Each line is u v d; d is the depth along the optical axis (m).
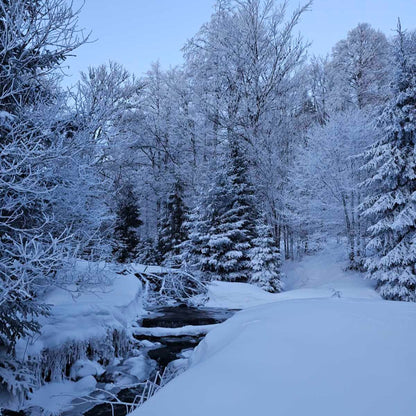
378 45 27.98
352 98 27.41
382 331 2.79
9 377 4.07
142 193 29.70
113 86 14.54
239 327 3.49
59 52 5.40
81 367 5.37
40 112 4.96
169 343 7.62
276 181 20.62
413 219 13.08
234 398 1.82
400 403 1.68
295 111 24.53
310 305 3.94
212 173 18.55
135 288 10.04
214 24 25.11
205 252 16.58
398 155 13.54
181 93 28.92
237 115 22.70
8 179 4.34
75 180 5.40
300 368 2.16
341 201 19.02
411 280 12.56
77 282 5.92
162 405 1.78
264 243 16.02
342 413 1.62
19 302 4.14
